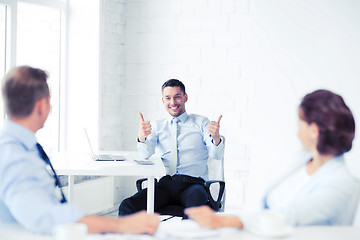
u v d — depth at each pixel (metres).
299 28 3.74
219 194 2.88
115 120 4.23
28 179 1.28
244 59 3.97
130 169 2.55
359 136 3.60
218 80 4.05
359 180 1.36
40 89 1.39
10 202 1.26
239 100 3.99
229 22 4.00
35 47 3.79
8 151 1.29
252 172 3.89
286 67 3.79
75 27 4.04
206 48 4.07
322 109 1.36
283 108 3.80
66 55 4.05
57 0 3.92
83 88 4.04
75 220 1.27
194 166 3.21
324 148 1.38
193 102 4.12
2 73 3.43
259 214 1.37
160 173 2.53
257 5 3.84
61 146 4.09
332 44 3.68
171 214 2.91
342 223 1.36
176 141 3.23
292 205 1.36
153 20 4.20
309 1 3.71
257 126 3.87
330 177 1.37
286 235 1.27
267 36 3.82
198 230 1.35
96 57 4.01
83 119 4.05
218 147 3.07
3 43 3.42
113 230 1.29
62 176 3.55
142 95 4.27
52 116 4.05
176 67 4.16
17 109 1.37
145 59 4.24
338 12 3.66
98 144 4.03
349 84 3.66
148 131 3.07
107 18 4.08
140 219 1.32
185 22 4.12
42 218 1.25
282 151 3.80
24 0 3.57
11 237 1.25
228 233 1.32
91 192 3.85
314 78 3.72
